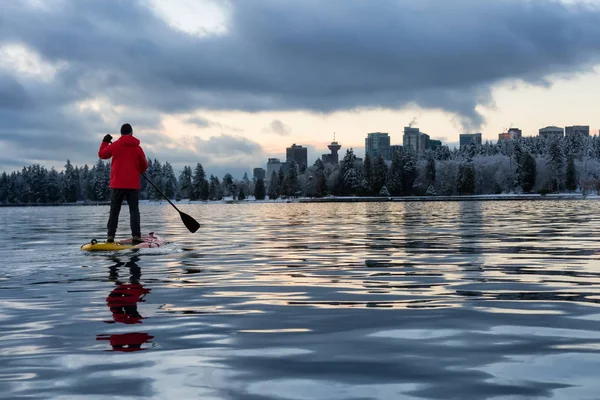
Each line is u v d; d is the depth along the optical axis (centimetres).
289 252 870
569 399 228
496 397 232
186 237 1261
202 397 236
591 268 638
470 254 804
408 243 1015
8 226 2133
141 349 310
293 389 244
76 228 1883
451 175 14075
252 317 392
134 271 646
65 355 299
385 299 457
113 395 239
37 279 586
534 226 1579
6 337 340
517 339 325
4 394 241
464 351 301
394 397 234
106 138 950
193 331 351
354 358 290
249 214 3703
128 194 941
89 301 457
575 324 361
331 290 504
